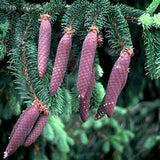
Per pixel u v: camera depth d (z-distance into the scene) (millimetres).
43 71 978
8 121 1744
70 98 1099
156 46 1074
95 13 1023
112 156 2197
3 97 1532
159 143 2154
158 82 2098
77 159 2264
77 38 1116
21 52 1031
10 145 927
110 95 976
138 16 1087
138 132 2277
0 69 1245
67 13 1042
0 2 1107
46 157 1773
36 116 948
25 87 997
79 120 2125
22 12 1123
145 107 2299
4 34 1090
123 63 983
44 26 1007
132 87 1958
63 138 1685
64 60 971
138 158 2203
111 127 2193
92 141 2232
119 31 1031
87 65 955
